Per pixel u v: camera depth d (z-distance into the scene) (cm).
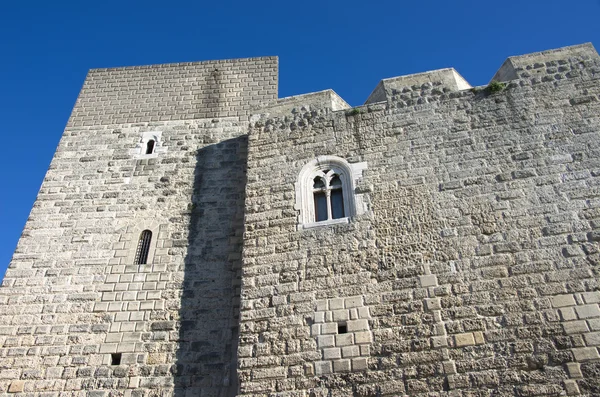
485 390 930
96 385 1195
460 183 1206
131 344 1250
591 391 894
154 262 1391
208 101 1761
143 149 1655
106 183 1573
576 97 1283
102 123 1736
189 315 1286
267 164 1390
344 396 984
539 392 909
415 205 1197
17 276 1386
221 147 1628
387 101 1414
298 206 1279
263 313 1130
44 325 1297
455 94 1374
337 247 1179
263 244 1240
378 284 1103
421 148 1293
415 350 1001
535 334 970
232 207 1480
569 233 1078
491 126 1288
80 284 1364
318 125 1427
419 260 1112
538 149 1217
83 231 1470
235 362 1195
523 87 1334
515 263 1062
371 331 1047
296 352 1060
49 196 1549
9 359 1245
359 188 1259
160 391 1177
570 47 1388
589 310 975
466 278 1066
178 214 1485
